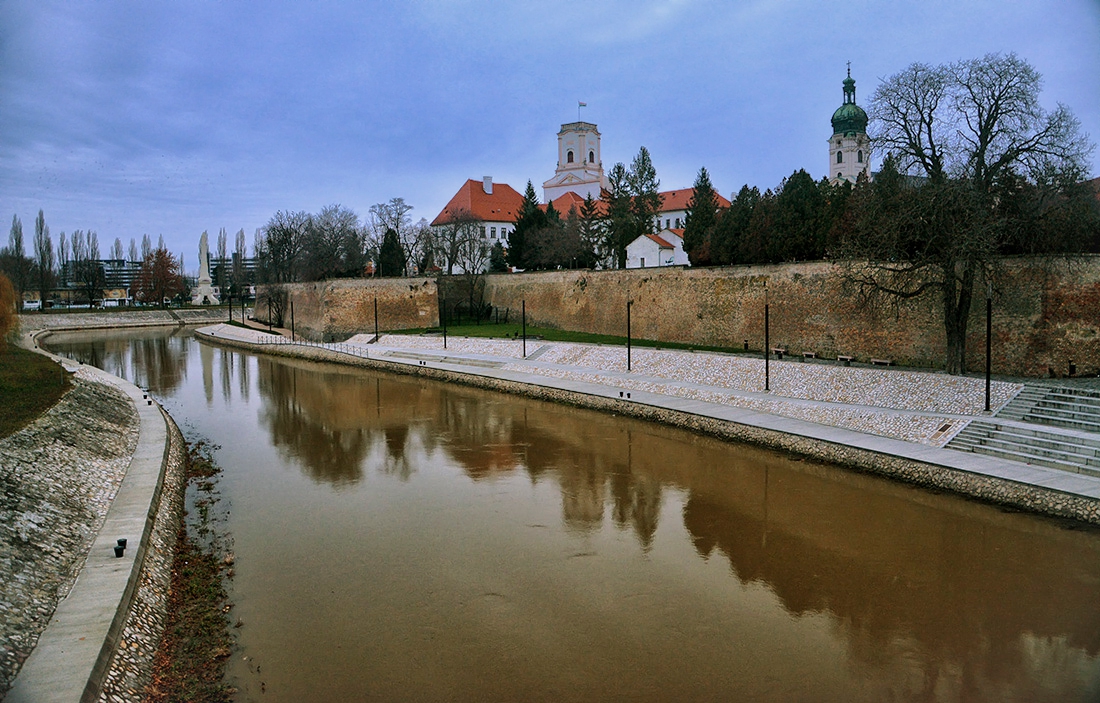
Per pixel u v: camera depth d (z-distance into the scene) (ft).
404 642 48.01
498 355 177.47
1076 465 69.87
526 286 227.81
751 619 51.01
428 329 230.07
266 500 78.54
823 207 140.97
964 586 54.90
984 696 41.63
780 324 137.08
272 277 339.16
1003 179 94.58
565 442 102.32
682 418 107.34
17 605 43.80
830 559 60.64
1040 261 97.81
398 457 96.58
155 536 61.77
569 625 50.39
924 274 105.19
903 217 95.14
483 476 87.04
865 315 120.88
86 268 409.49
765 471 85.25
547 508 75.25
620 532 68.13
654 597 54.60
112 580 49.47
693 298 158.10
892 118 100.58
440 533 68.33
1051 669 44.14
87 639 41.45
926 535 64.39
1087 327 95.09
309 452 100.01
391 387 156.25
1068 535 62.39
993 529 64.75
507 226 316.60
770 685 42.91
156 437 96.99
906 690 42.32
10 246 358.02
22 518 54.70
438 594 55.31
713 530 68.03
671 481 83.10
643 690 42.45
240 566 60.59
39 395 101.96
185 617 51.01
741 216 155.12
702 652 46.73
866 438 87.40
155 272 384.06
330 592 55.62
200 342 266.36
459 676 43.96
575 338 181.98
